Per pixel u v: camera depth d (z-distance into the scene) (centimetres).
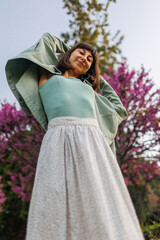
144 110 272
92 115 137
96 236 91
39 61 158
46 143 121
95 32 433
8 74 152
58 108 131
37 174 112
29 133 329
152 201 421
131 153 329
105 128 157
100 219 91
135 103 285
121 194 112
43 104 144
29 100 144
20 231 435
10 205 414
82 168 108
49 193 102
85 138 120
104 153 120
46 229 96
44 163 113
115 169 119
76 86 147
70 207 101
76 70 169
